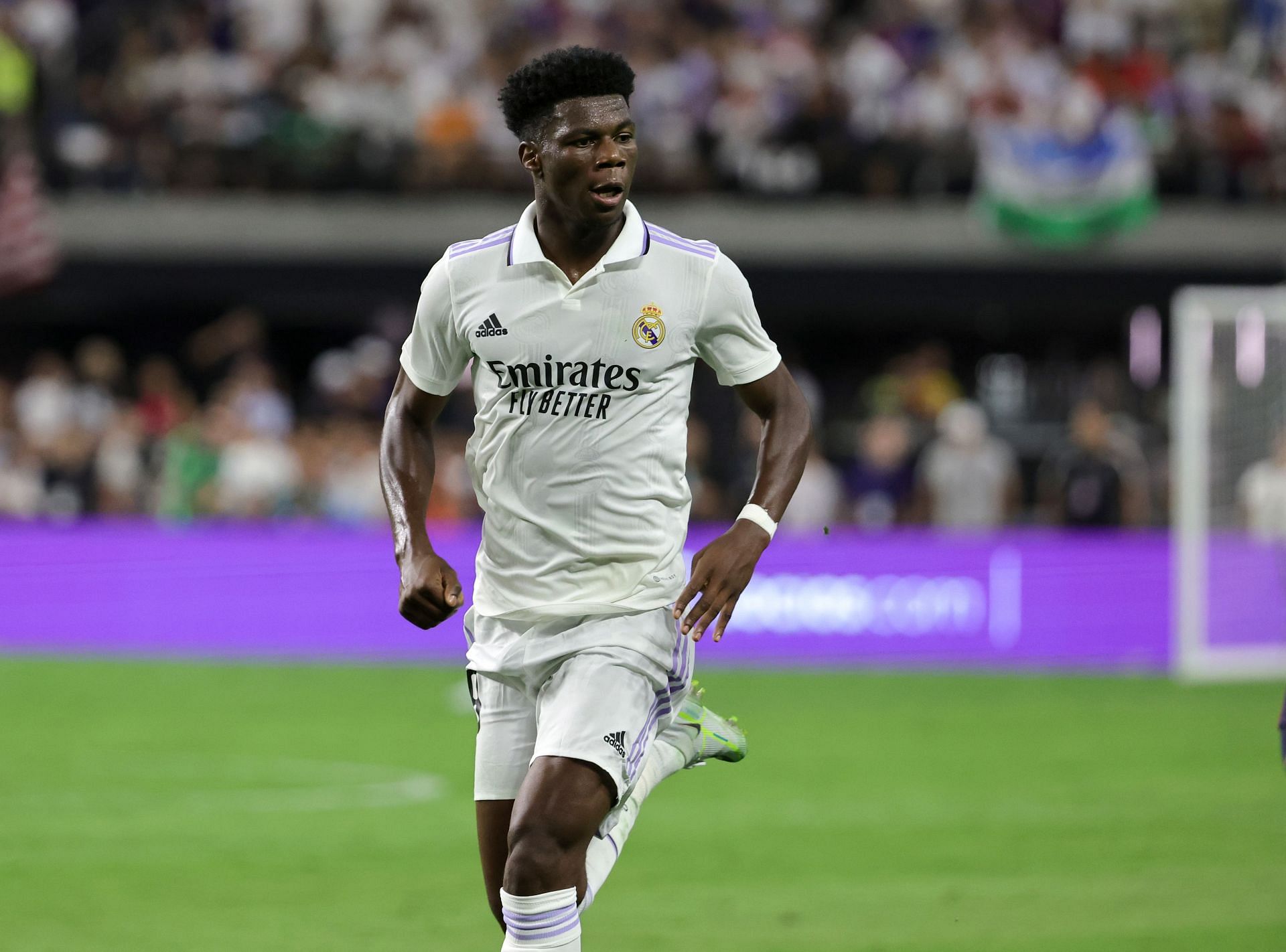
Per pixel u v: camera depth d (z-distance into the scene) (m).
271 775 32.66
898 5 70.88
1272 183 67.06
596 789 13.70
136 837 26.75
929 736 37.66
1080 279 67.00
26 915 21.61
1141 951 19.59
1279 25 71.00
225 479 55.00
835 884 23.31
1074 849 25.64
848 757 34.69
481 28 69.12
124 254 66.38
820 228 66.69
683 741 15.86
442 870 24.47
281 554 53.03
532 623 14.38
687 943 20.12
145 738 37.16
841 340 76.25
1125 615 52.38
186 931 20.75
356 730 38.31
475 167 66.62
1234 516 48.09
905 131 67.31
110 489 55.72
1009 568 52.25
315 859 25.19
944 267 67.00
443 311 14.46
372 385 62.19
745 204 66.69
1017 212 65.62
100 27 69.38
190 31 68.12
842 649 52.19
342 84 67.44
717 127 67.56
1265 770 33.22
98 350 61.72
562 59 13.56
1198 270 66.75
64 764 33.84
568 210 13.68
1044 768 33.44
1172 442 62.16
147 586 53.22
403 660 52.00
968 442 54.91
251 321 68.62
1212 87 68.94
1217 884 23.23
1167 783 31.72
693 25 69.69
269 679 47.41
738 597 14.22
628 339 13.94
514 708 14.67
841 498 60.44
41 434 56.91
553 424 14.05
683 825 27.64
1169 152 66.75
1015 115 67.44
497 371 14.14
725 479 64.31
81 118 66.88
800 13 70.50
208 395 68.44
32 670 48.81
